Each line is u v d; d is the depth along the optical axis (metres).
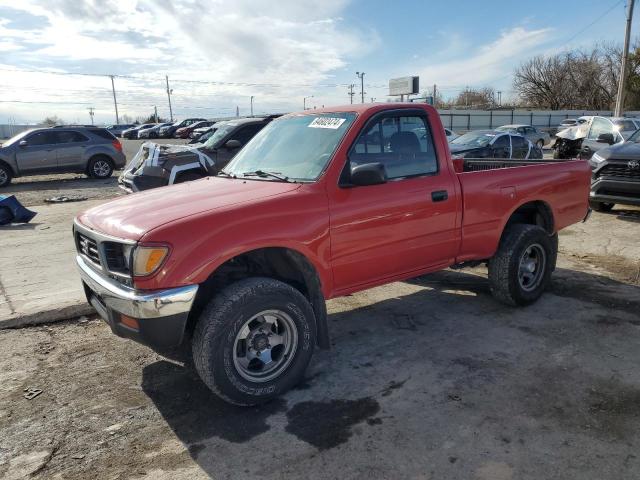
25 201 12.77
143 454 2.86
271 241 3.22
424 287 5.62
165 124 51.62
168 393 3.53
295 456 2.79
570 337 4.22
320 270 3.50
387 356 3.98
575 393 3.35
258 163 4.14
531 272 4.95
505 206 4.61
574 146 15.53
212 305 3.13
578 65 62.56
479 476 2.58
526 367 3.72
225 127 11.38
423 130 4.16
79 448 2.93
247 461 2.77
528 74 65.81
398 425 3.05
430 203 4.05
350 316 4.85
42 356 4.14
